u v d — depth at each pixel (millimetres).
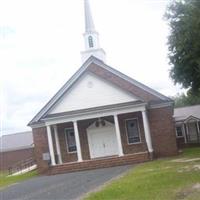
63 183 24469
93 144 37906
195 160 27547
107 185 19625
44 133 37875
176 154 35875
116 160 34031
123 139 37250
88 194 17312
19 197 20266
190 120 56500
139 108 35031
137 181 19500
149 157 33812
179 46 32406
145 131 34844
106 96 36312
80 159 34875
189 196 13766
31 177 35500
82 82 36781
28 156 64750
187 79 36406
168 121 36188
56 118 35969
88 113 35500
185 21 30781
